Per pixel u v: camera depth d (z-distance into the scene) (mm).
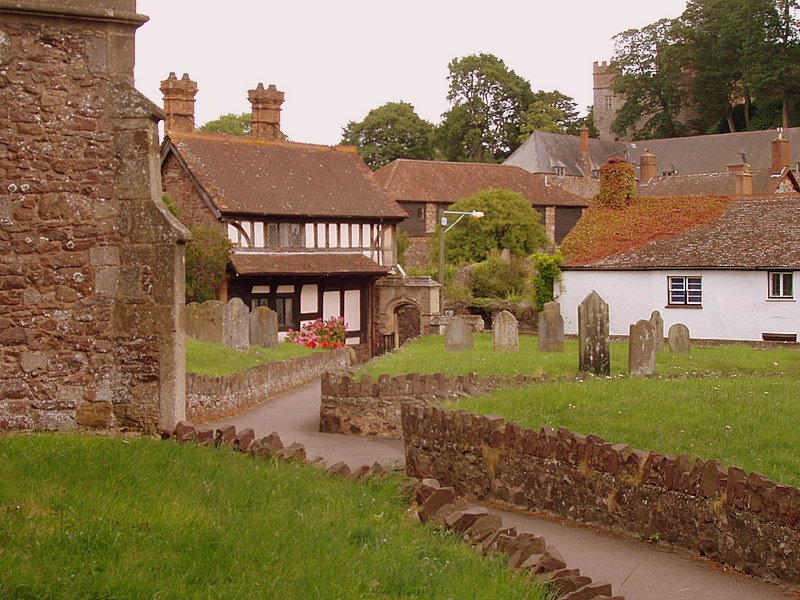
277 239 47938
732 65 110375
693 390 16625
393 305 51344
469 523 8680
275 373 26750
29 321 11625
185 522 7766
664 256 42312
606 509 11141
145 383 11906
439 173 81125
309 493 9375
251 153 50562
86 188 11844
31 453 9719
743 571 9625
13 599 6074
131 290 11938
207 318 31438
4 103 11508
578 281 44344
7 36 11508
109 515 7777
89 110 11844
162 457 10062
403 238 68312
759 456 12023
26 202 11609
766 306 39531
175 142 48031
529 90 114000
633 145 108375
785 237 40562
